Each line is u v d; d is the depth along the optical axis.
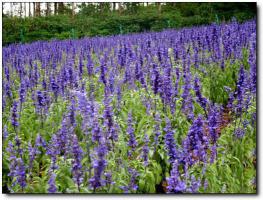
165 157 5.97
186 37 11.80
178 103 7.61
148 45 10.40
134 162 5.68
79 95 6.29
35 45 14.23
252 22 12.82
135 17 18.30
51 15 20.83
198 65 9.48
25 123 7.02
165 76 7.04
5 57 11.28
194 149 5.39
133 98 7.67
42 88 8.09
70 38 17.19
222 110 7.39
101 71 7.86
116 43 13.03
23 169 5.09
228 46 9.85
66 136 5.68
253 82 7.11
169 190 4.66
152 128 6.45
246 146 6.34
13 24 19.11
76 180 4.81
